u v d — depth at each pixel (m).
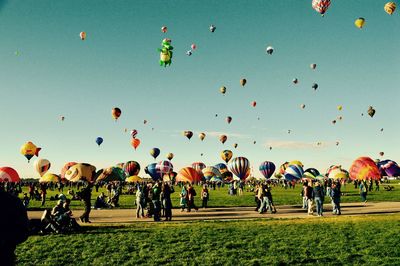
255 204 30.05
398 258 10.55
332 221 17.02
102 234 14.12
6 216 2.71
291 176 65.00
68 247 12.00
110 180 55.94
